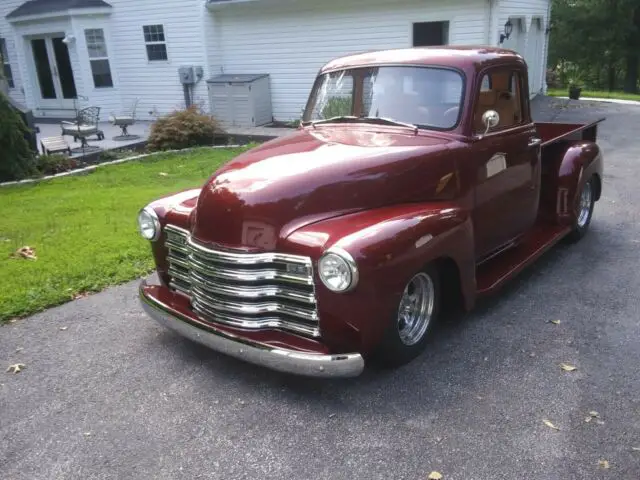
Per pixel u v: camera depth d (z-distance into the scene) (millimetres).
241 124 16438
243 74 17016
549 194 5840
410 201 3883
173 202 4266
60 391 3744
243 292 3463
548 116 16594
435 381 3670
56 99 19766
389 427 3244
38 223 7422
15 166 10266
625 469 2871
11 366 4070
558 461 2936
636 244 6168
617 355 3930
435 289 3842
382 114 4441
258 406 3494
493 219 4594
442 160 4020
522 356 3945
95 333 4547
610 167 10156
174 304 3965
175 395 3646
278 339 3436
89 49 18469
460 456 2992
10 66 21109
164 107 18672
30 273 5703
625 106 18797
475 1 13555
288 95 16719
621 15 34125
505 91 4621
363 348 3344
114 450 3158
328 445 3121
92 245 6520
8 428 3383
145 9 17750
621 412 3318
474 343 4129
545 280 5250
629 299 4797
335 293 3211
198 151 12852
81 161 12133
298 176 3545
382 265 3203
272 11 16125
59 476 2982
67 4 18219
